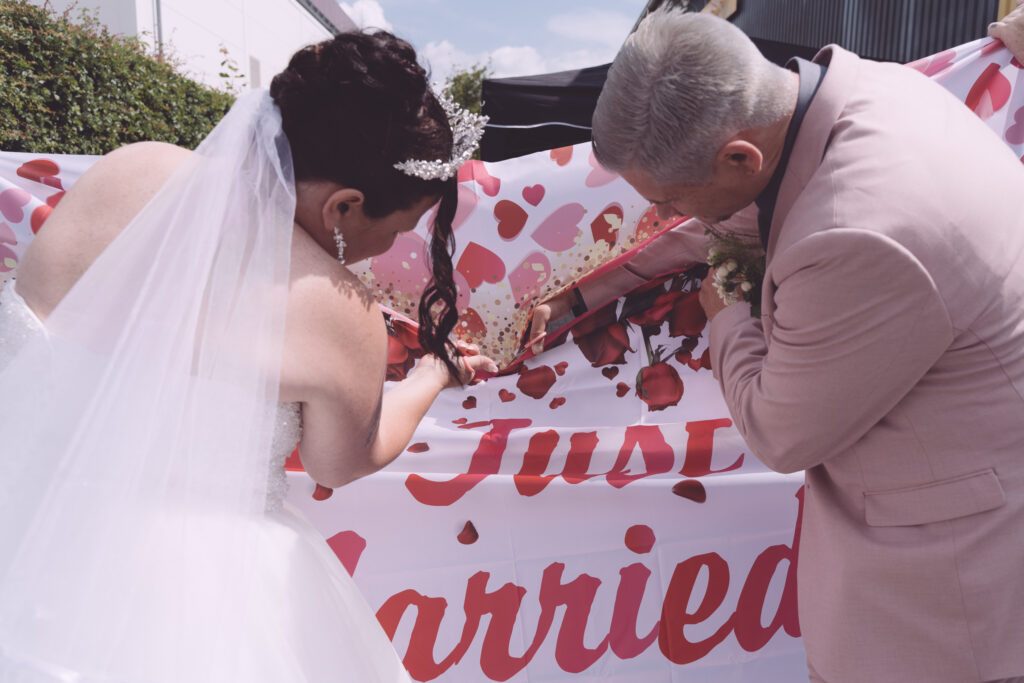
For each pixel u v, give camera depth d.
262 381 1.00
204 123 7.81
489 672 1.84
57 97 5.75
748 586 1.86
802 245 1.08
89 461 0.98
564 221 2.05
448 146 1.13
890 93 1.20
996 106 1.92
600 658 1.84
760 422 1.25
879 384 1.11
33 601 0.95
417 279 2.03
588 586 1.85
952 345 1.12
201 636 0.98
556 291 2.01
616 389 2.03
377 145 1.03
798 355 1.13
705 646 1.85
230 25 13.08
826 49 1.33
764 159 1.20
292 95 1.03
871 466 1.21
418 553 1.84
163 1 10.73
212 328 1.01
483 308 2.08
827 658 1.28
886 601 1.20
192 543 1.00
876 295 1.05
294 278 1.04
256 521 1.14
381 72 1.02
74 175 1.93
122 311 1.03
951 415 1.14
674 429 1.95
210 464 1.01
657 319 2.02
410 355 2.01
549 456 1.91
